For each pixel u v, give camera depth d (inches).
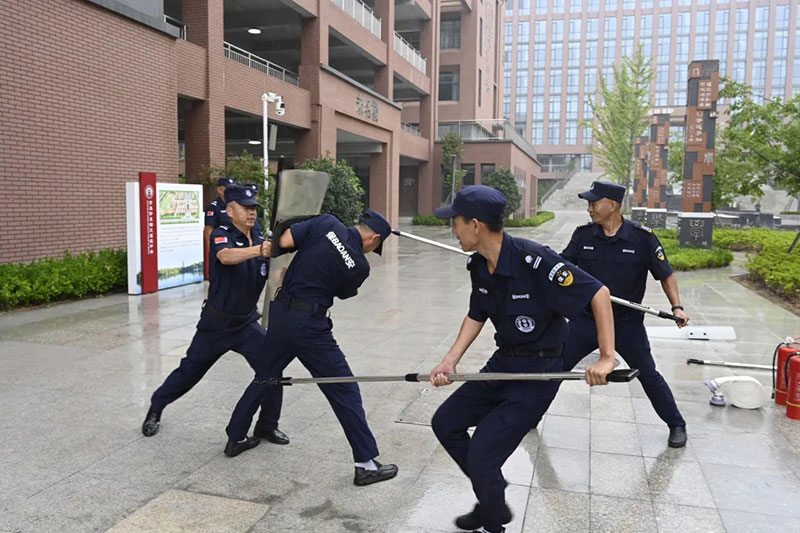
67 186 454.9
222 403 206.7
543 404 119.3
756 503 142.3
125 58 502.3
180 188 457.4
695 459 165.8
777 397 208.7
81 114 463.2
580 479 154.3
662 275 173.5
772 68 2906.0
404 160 1446.9
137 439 176.2
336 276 149.3
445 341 301.6
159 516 134.3
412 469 158.9
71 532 127.6
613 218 176.4
